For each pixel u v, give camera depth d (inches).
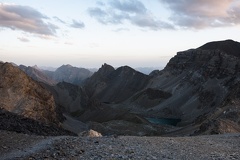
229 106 5009.8
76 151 871.7
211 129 3358.8
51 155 816.3
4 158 786.8
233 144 1270.9
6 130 1185.4
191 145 1142.3
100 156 820.0
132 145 1008.9
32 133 1268.5
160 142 1133.7
